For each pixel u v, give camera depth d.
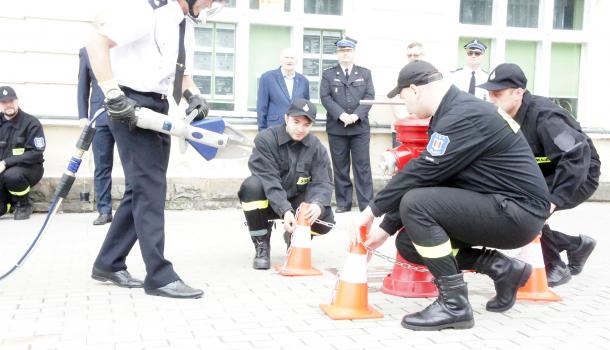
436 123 3.75
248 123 8.40
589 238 4.96
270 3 8.76
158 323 3.64
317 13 8.89
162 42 4.01
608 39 9.85
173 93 4.07
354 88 8.17
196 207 8.12
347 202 8.30
